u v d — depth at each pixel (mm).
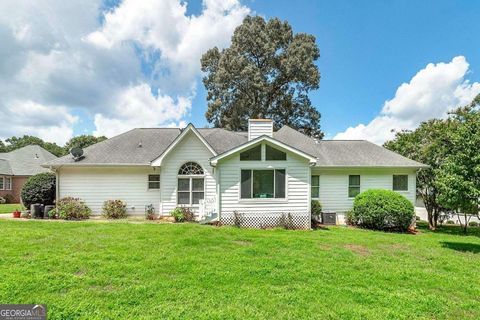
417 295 5043
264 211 12695
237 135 18969
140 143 17016
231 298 4676
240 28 32500
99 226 10938
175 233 9617
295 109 34094
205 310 4234
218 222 12406
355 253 8117
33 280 5121
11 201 29625
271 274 5891
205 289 5023
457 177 9742
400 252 8508
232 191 12641
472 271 6777
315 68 32406
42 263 6094
